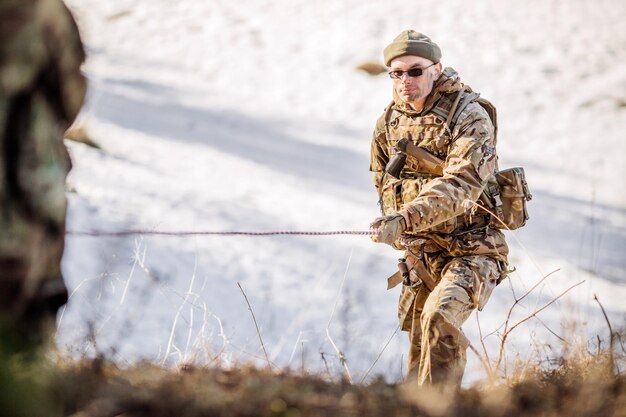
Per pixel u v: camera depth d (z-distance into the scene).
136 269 20.50
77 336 8.63
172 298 19.59
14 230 5.35
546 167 38.53
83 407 5.79
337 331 19.03
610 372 7.94
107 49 48.22
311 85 45.78
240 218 30.08
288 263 26.52
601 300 23.77
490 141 10.66
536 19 56.31
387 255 27.80
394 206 11.34
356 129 41.22
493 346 18.34
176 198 31.11
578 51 52.19
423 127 10.95
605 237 31.14
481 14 56.31
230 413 6.05
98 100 39.94
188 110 41.19
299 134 39.94
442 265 10.96
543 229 31.58
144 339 16.27
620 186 36.88
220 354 9.56
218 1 55.75
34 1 5.41
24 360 5.52
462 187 10.31
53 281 5.82
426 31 53.44
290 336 19.44
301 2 56.34
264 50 49.69
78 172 31.91
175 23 52.38
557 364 9.23
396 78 10.98
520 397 7.11
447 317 9.91
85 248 23.84
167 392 6.16
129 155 34.69
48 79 5.57
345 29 52.72
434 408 6.68
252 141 38.31
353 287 23.86
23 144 5.39
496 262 10.79
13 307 5.46
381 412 6.49
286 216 30.75
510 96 46.03
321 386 7.12
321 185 34.12
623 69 50.16
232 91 44.47
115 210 28.84
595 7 58.97
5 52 5.26
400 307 11.43
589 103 45.56
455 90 10.91
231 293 23.42
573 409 6.90
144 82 44.28
